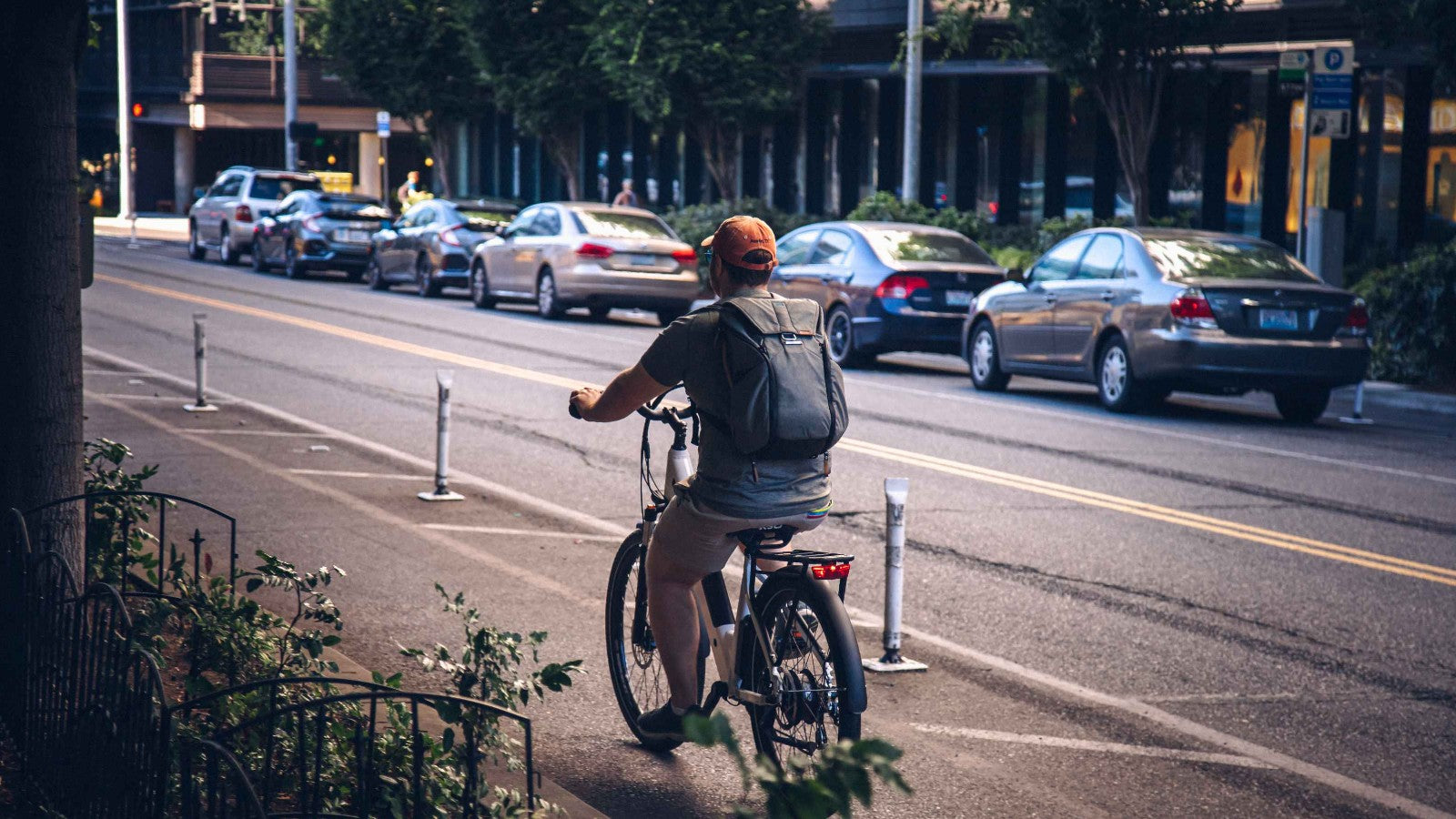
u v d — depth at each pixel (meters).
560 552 10.05
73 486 6.29
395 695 4.25
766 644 5.56
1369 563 10.23
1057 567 9.96
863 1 38.72
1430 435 16.70
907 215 33.22
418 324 26.53
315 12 54.91
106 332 23.92
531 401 17.38
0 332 6.20
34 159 6.16
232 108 71.81
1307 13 30.86
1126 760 6.51
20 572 5.88
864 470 13.45
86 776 4.95
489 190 61.25
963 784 6.18
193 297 30.81
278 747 5.21
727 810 5.85
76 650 5.22
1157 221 34.53
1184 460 14.39
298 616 6.14
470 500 11.72
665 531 5.69
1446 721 7.11
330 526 10.66
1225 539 10.91
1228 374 17.00
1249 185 34.31
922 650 8.06
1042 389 20.47
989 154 39.41
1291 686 7.58
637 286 27.69
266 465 12.99
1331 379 17.19
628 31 36.97
